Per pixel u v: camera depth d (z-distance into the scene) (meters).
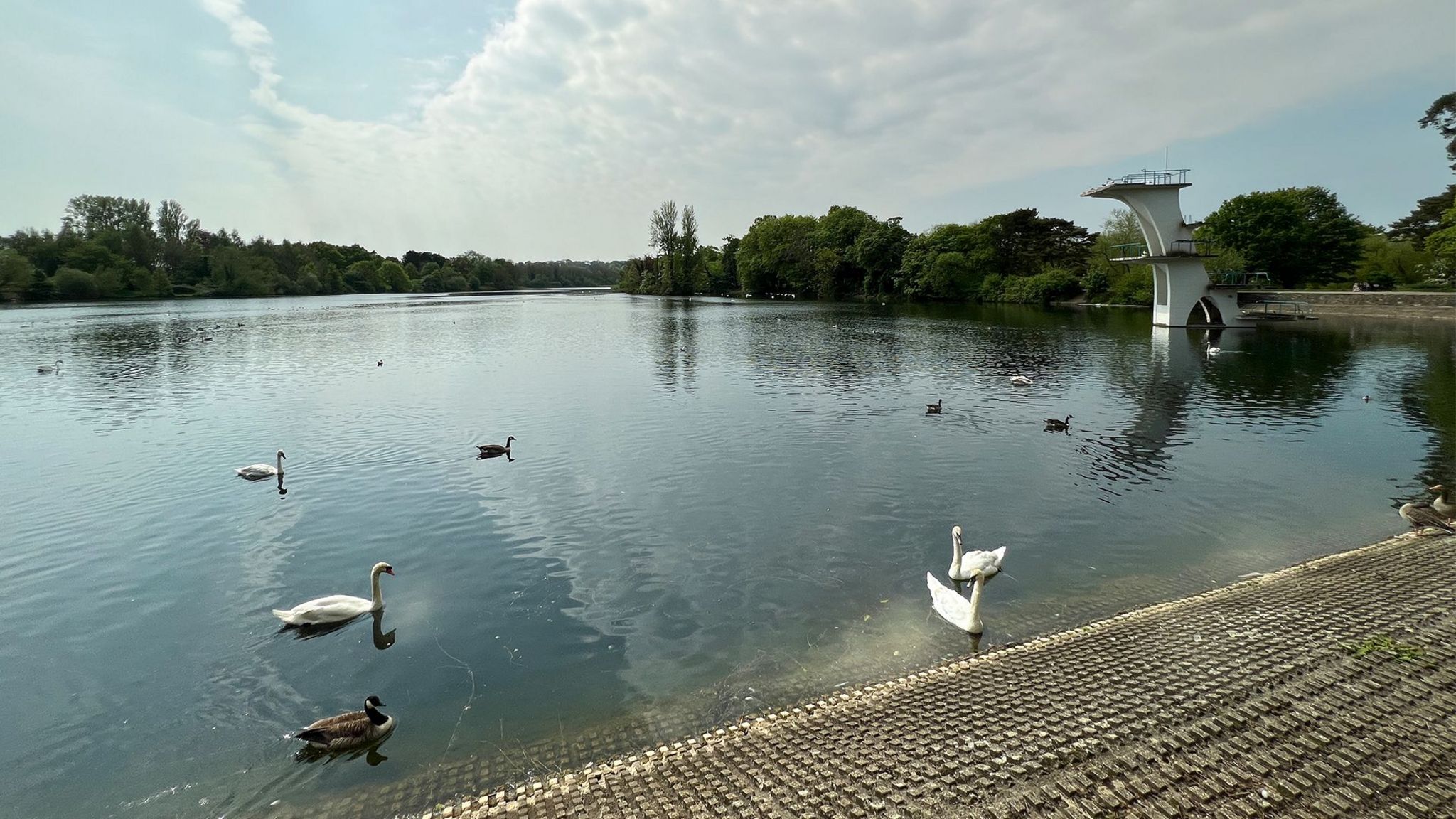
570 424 31.38
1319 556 16.64
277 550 17.98
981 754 9.55
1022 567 16.33
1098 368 47.34
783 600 14.92
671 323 89.19
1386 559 15.66
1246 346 57.00
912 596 15.01
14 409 34.94
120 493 22.22
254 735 11.02
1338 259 89.88
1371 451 25.92
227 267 168.00
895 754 9.64
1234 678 11.09
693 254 185.62
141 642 13.77
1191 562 16.47
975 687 11.24
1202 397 36.53
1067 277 114.75
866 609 14.48
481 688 12.06
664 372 46.81
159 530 19.30
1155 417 31.97
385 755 10.44
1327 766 9.06
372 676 12.51
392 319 97.69
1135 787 8.81
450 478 23.47
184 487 22.78
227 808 9.49
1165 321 74.69
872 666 12.34
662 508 20.50
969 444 27.36
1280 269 91.00
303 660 13.06
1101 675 11.37
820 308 118.31
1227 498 20.89
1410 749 9.30
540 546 17.97
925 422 31.30
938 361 51.12
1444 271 82.12
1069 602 14.57
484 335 73.88
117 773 10.24
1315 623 12.71
